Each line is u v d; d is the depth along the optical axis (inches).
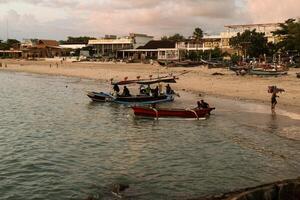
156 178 687.7
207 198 468.8
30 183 661.3
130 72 3265.3
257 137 990.4
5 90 2175.2
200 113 1250.0
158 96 1612.9
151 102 1598.2
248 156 821.9
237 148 887.7
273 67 2881.4
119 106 1577.3
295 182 433.7
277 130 1066.1
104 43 5949.8
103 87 2369.6
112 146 916.0
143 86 2034.9
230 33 4724.4
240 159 801.6
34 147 897.5
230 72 2977.4
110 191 625.9
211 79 2486.5
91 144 934.4
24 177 690.2
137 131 1087.6
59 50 6451.8
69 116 1342.3
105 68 3779.5
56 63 4611.2
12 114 1360.7
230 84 2190.0
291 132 1040.2
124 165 764.0
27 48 6476.4
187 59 4411.9
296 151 855.1
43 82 2728.8
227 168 744.3
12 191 627.8
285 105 1473.9
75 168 742.5
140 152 862.5
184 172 721.6
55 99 1806.1
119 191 623.8
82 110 1478.8
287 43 3631.9
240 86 2086.6
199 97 1764.3
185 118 1250.0
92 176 696.4
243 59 3779.5
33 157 812.6
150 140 978.7
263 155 826.8
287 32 3791.8
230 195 439.8
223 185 655.1
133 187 643.5
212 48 4658.0
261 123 1163.3
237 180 679.7
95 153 852.0
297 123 1155.9
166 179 682.8
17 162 776.3
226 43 4731.8
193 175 705.0
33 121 1234.6
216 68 3410.4
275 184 432.1
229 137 995.9
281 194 424.5
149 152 861.8
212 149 884.0
